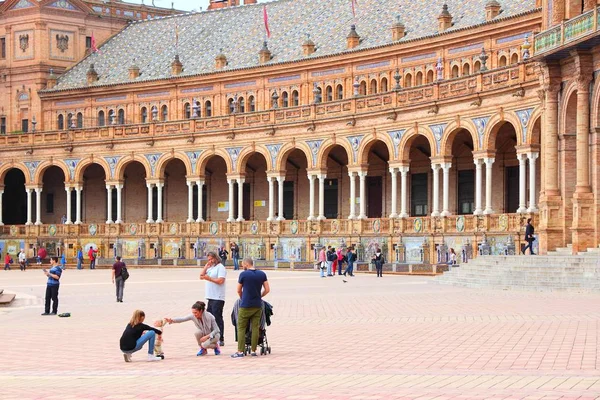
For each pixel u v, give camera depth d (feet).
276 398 61.67
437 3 277.44
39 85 356.18
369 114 258.78
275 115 284.20
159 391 66.33
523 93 211.61
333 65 290.35
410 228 244.22
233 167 294.46
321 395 62.23
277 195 305.12
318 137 273.54
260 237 283.79
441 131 238.27
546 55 176.04
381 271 218.38
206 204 319.68
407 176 271.28
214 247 295.28
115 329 110.32
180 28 355.15
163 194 328.29
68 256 323.37
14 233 331.36
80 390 67.56
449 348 83.71
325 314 118.73
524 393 60.49
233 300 150.00
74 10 362.74
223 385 68.59
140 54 351.46
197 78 321.73
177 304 144.05
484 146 224.53
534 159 211.61
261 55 309.42
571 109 178.40
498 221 218.59
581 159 169.68
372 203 281.33
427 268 226.58
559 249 175.52
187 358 84.89
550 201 179.32
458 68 256.93
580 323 97.25
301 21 320.70
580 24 164.14
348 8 308.60
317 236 269.23
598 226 167.84
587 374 67.67
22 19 358.64
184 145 305.32
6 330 111.86
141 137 312.91
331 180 291.79
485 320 103.81
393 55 274.36
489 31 246.47
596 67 167.43
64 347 94.38
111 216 324.60
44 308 142.10
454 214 257.14
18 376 76.38
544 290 145.18
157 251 306.14
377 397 60.75
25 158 334.44
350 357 80.89
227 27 342.23
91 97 346.13
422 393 61.82
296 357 82.38
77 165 325.83
